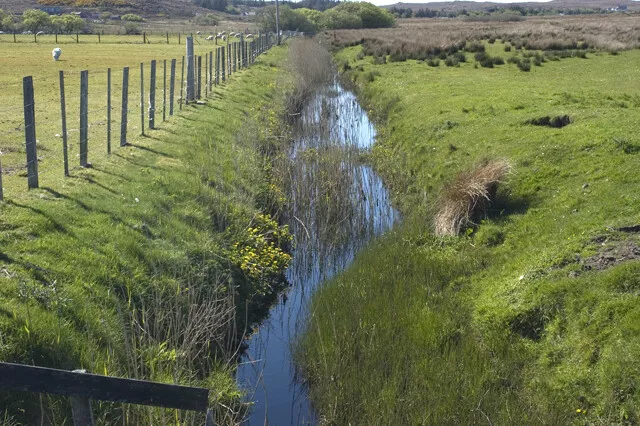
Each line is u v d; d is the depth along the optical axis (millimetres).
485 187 12000
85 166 13320
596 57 30734
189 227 11070
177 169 13852
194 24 112875
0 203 10109
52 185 11648
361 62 37219
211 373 7996
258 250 11828
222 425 7117
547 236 10352
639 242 9078
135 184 12352
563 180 12133
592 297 8148
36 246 8719
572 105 17406
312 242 13492
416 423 7246
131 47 54531
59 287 7816
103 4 133375
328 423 7656
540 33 44438
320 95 29984
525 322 8516
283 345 9766
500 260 10461
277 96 27000
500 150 14398
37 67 34188
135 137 16656
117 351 7309
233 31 88312
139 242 9805
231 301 9484
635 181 11078
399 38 49906
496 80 24516
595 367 7355
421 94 22547
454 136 16438
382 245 12266
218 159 15234
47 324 6906
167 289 8898
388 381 7918
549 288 8648
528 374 7859
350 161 16828
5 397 5973
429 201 13680
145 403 4211
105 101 22234
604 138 13164
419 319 9156
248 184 14328
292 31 79188
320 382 8312
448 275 10555
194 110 21234
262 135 18922
